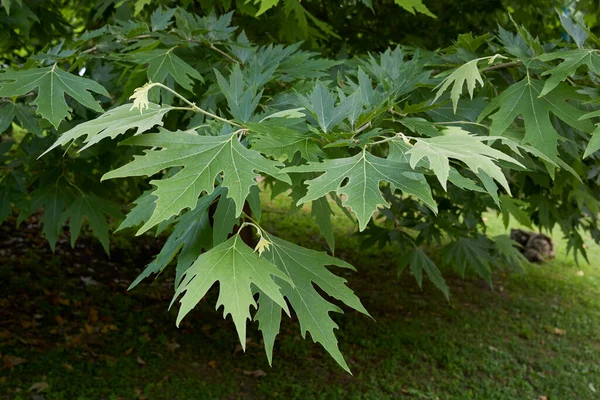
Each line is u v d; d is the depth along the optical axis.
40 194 2.92
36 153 2.92
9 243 7.17
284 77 2.23
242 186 1.14
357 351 6.16
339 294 1.28
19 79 1.78
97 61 2.62
